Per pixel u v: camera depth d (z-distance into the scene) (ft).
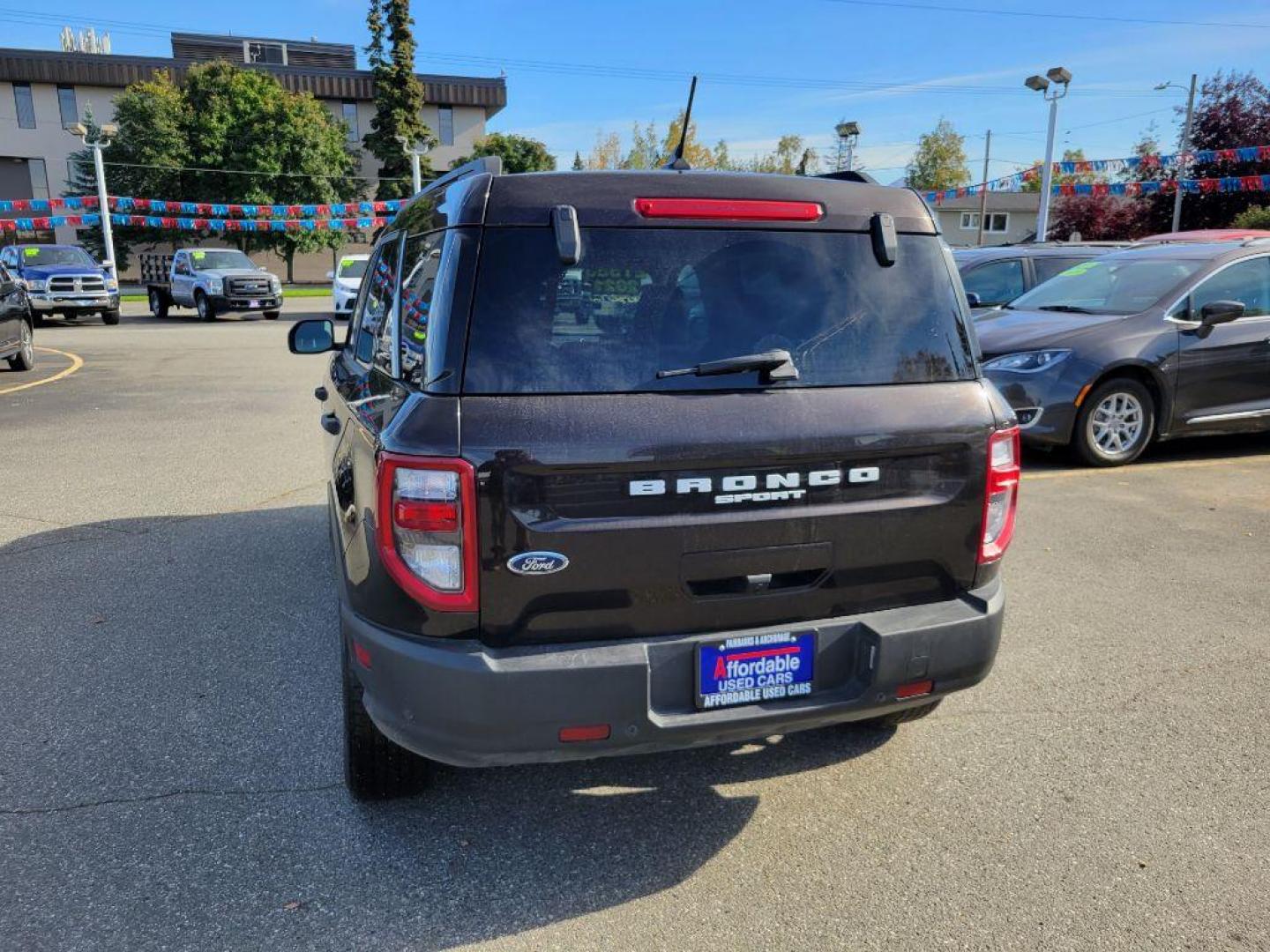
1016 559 17.21
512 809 9.75
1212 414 24.34
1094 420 23.59
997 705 11.94
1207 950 7.75
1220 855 8.98
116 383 40.55
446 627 7.59
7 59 150.41
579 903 8.36
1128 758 10.70
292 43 196.95
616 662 7.61
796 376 8.16
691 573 7.89
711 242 8.30
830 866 8.86
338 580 9.48
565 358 7.78
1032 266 34.94
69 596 15.49
